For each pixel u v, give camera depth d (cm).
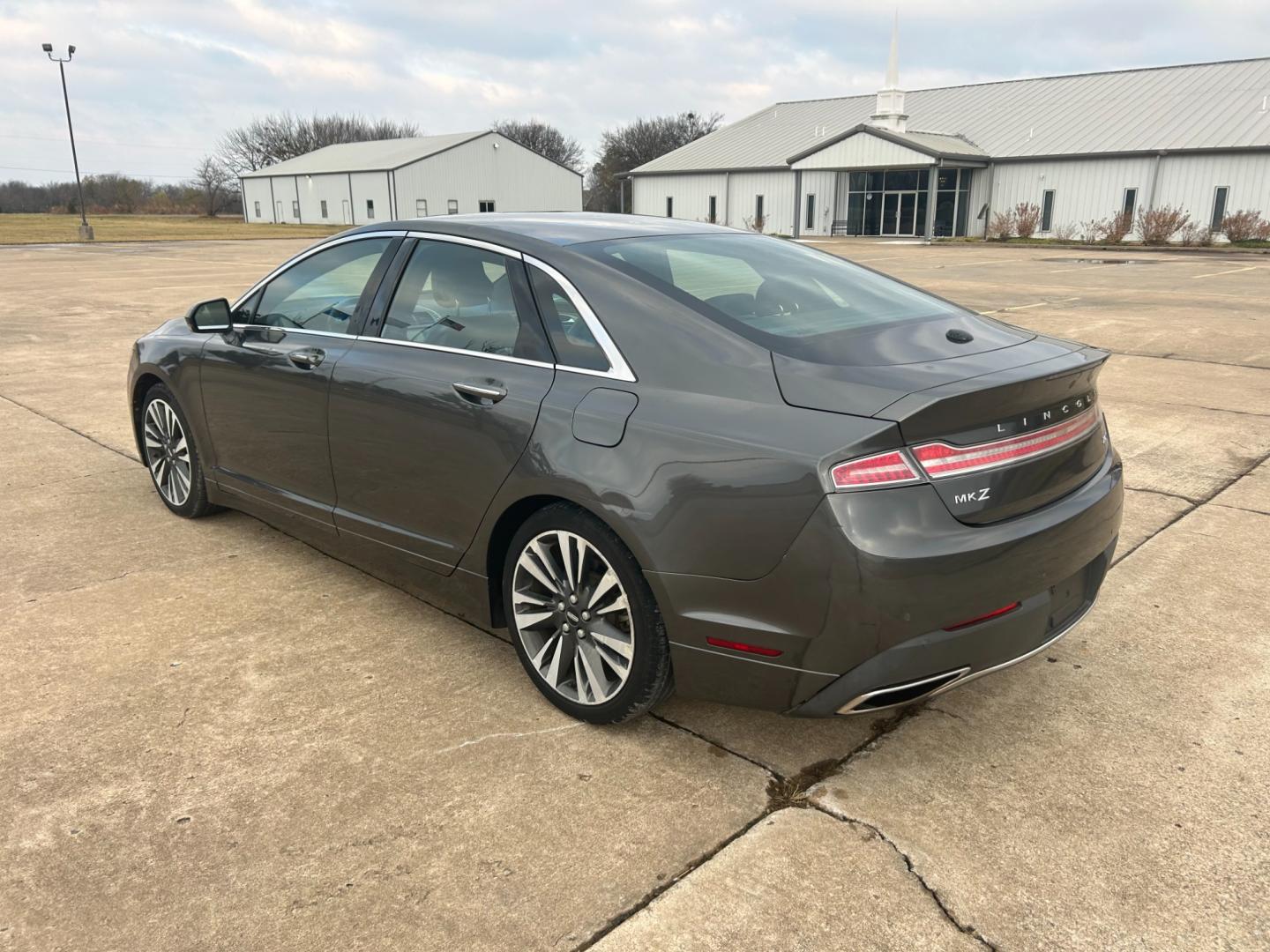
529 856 226
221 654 325
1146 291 1548
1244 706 292
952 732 280
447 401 297
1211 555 410
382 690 303
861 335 264
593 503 256
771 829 236
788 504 224
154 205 9538
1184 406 693
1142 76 4041
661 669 261
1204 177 3316
